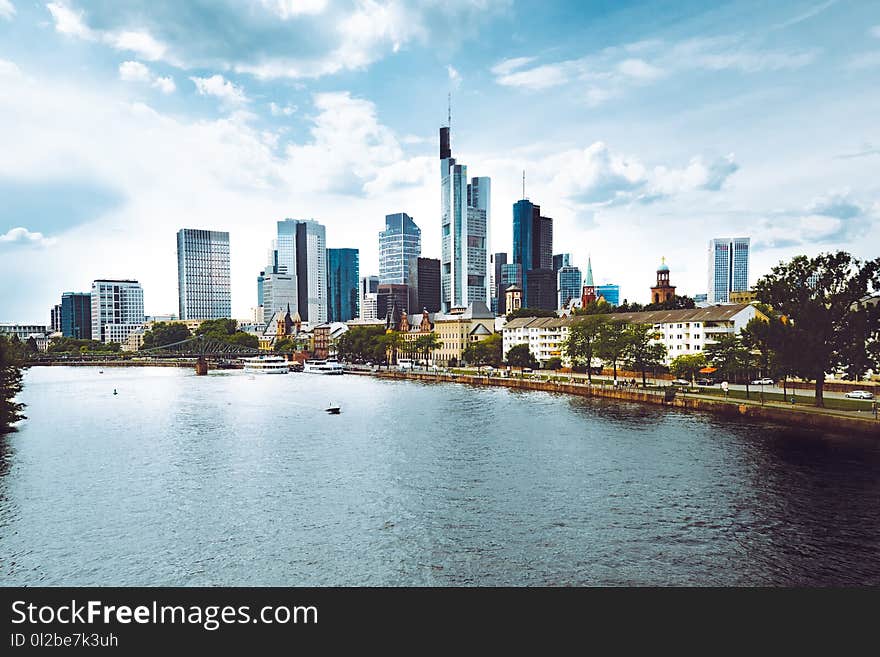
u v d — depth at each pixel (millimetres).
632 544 45969
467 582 40656
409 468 70000
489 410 117438
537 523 50594
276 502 57750
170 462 75625
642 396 123438
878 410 88000
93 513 55125
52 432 99938
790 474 63969
